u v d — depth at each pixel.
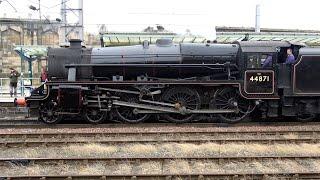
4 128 14.43
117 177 8.48
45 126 14.88
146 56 15.70
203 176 8.57
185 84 15.44
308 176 8.75
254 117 17.34
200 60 15.76
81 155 10.87
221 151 11.15
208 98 15.92
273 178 8.66
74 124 15.29
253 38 25.86
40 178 8.44
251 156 10.07
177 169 9.44
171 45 16.03
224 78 16.22
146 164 9.79
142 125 15.06
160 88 15.53
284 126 14.86
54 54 15.72
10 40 49.28
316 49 15.60
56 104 15.36
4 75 49.00
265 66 15.52
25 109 18.70
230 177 8.60
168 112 15.56
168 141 11.95
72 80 15.38
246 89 15.36
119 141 11.81
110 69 15.73
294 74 15.37
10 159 9.71
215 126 14.93
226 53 15.87
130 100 15.72
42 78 17.97
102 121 15.65
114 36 24.17
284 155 10.52
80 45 16.05
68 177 8.47
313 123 15.75
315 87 15.46
